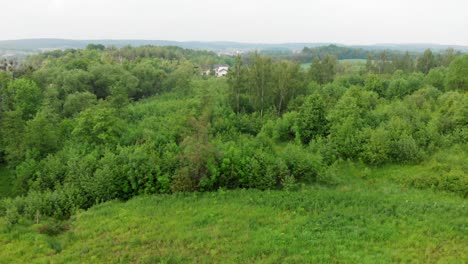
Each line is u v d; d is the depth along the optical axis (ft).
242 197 94.07
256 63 168.35
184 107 164.76
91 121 119.85
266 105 171.83
